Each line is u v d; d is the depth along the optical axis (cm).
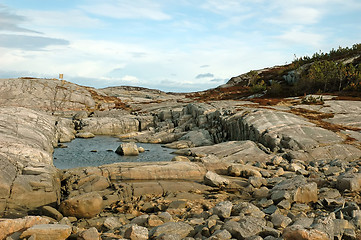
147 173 1889
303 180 1526
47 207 1259
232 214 1248
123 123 5209
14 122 2822
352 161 2698
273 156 2788
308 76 8188
